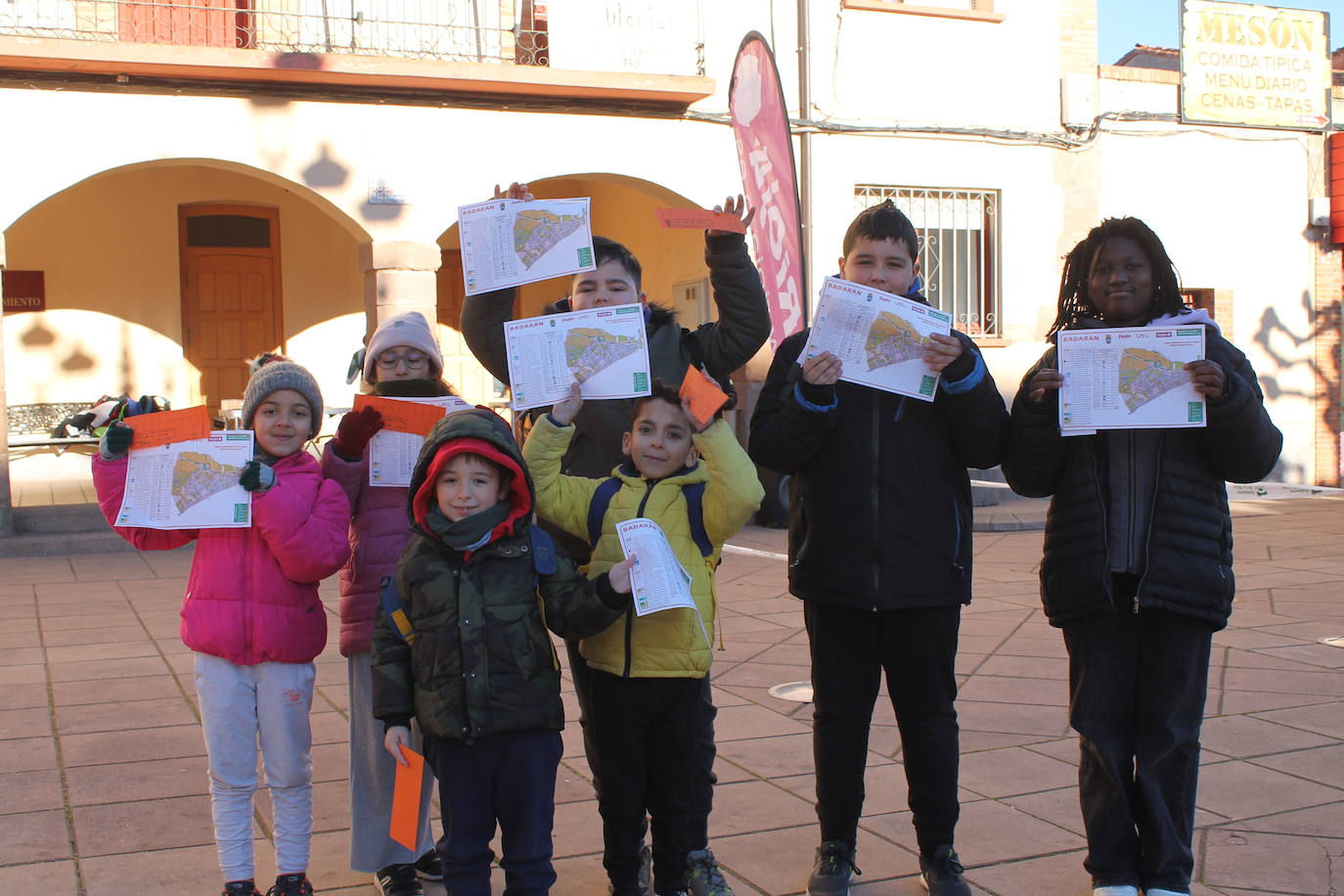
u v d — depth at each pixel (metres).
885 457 3.44
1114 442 3.36
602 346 3.35
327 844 3.92
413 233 11.02
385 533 3.57
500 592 3.09
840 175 12.41
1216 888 3.47
